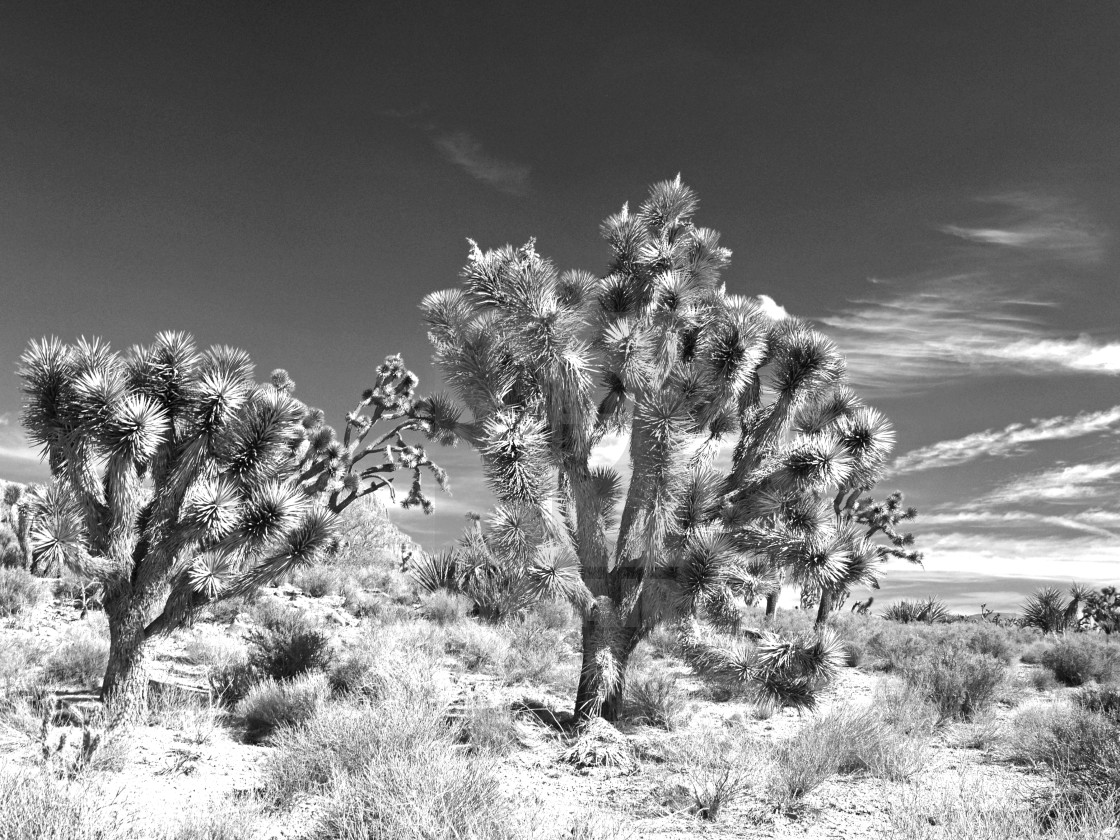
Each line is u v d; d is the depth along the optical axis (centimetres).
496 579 1653
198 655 1196
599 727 775
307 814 521
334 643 1293
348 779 523
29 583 1434
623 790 626
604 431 1009
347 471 2459
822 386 997
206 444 911
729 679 915
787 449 945
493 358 948
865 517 2762
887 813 556
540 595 862
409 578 2311
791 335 959
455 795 470
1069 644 1570
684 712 966
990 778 670
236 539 899
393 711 665
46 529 848
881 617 3181
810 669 903
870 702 1083
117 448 855
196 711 832
